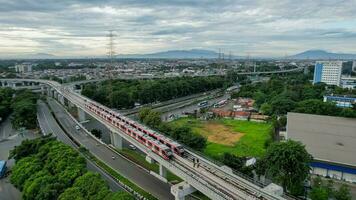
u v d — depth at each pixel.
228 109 185.50
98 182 62.00
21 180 71.38
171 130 110.56
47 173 70.50
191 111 183.25
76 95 190.50
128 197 55.62
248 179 71.44
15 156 92.00
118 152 105.44
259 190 59.66
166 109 193.38
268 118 153.62
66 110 185.25
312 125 115.31
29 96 190.50
